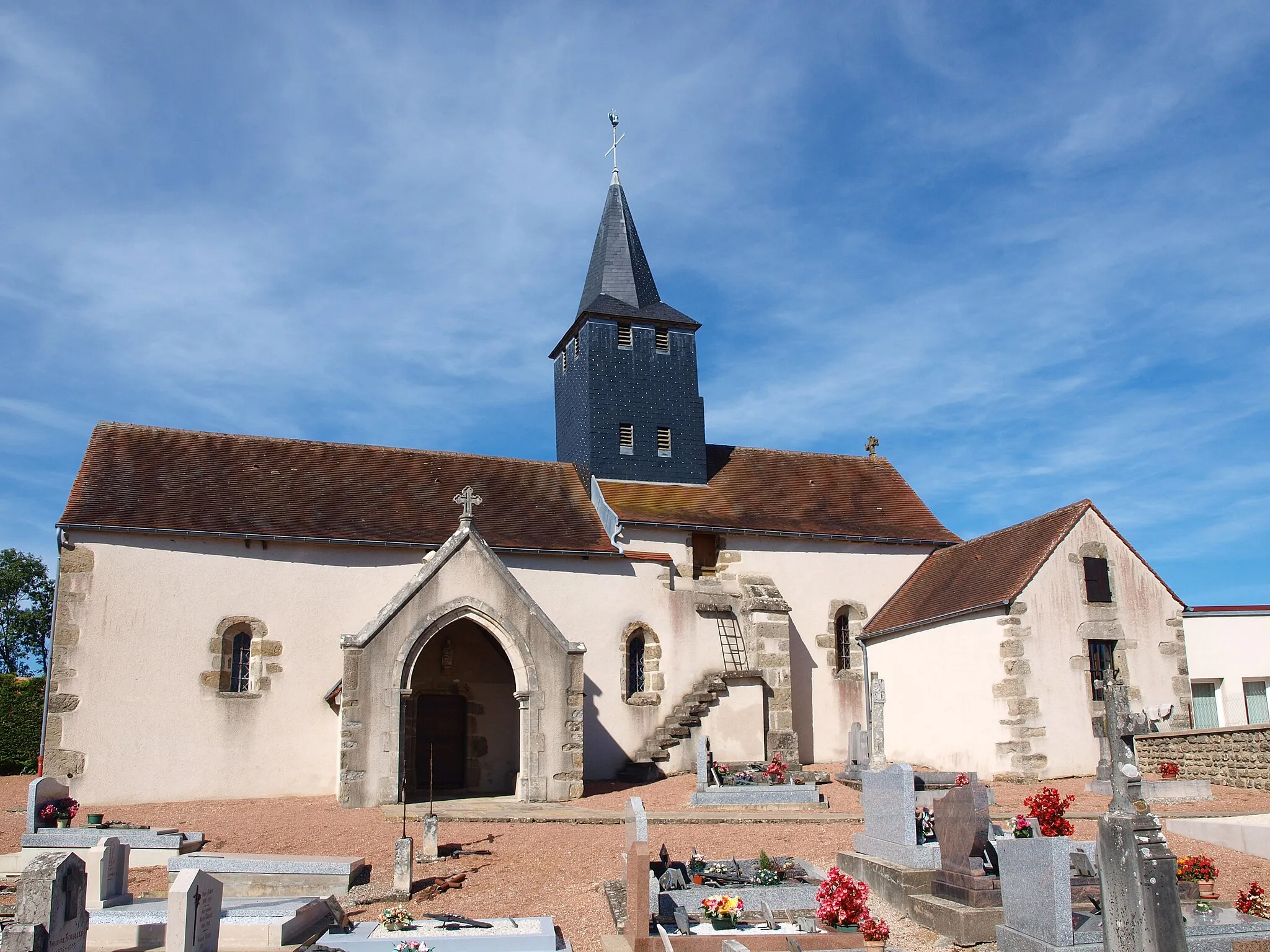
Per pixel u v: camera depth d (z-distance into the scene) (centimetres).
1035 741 2262
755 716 2503
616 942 1148
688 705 2502
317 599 2312
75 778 2061
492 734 2417
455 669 2419
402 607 2061
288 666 2261
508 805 2008
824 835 1656
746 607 2630
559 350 3180
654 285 3164
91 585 2144
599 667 2495
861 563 2906
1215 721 2712
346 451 2684
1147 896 923
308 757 2241
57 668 2089
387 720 2016
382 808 1944
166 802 2106
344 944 1107
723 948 1072
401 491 2584
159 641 2172
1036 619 2333
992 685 2342
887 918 1252
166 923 1039
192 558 2233
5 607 4428
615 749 2461
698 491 2923
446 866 1466
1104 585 2431
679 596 2627
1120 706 992
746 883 1336
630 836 1273
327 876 1339
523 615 2141
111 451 2398
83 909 999
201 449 2506
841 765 2653
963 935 1133
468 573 2125
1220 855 1476
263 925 1091
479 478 2733
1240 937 1020
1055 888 1017
